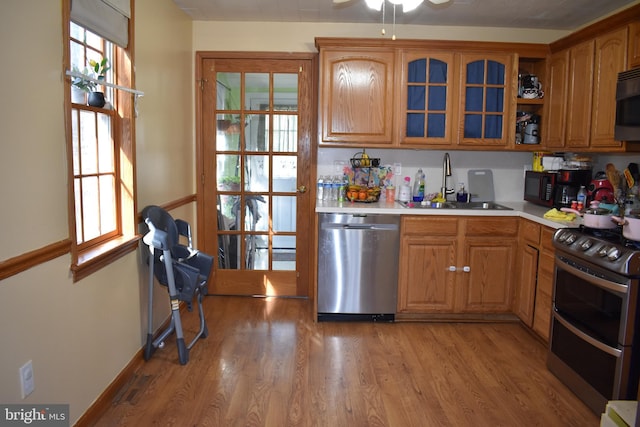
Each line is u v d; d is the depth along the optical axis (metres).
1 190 1.56
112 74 2.60
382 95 3.72
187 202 3.88
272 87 4.03
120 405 2.39
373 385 2.65
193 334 3.34
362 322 3.63
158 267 2.84
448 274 3.59
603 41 3.10
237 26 3.96
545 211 3.55
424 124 3.76
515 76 3.73
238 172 4.12
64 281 1.96
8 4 1.58
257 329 3.45
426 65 3.70
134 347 2.76
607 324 2.32
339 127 3.74
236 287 4.24
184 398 2.48
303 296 4.23
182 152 3.74
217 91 4.04
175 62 3.51
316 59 3.99
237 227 4.19
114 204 2.68
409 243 3.55
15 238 1.64
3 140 1.57
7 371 1.60
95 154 2.47
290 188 4.14
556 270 2.79
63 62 1.92
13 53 1.61
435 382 2.70
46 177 1.82
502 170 4.17
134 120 2.69
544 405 2.47
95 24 2.19
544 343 3.26
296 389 2.59
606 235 2.52
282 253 4.21
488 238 3.57
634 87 2.69
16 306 1.65
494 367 2.89
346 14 3.71
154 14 3.04
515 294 3.61
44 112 1.80
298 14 3.73
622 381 2.22
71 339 2.03
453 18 3.75
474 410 2.41
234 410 2.37
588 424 2.30
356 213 3.50
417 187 4.06
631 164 3.18
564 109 3.55
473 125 3.79
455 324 3.63
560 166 3.77
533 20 3.77
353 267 3.55
